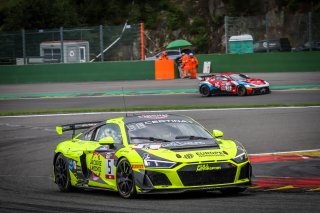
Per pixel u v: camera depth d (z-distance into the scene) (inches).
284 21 7406.5
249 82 4195.4
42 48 6250.0
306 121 2955.2
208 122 3036.4
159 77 5826.8
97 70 5930.1
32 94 4965.6
